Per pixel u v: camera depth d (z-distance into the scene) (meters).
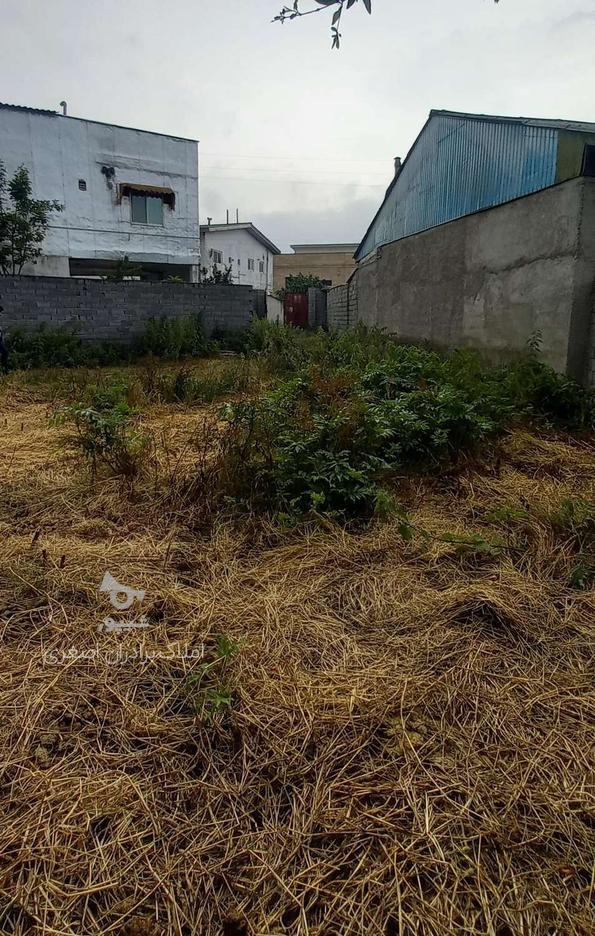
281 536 2.60
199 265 18.67
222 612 2.03
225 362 9.36
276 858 1.15
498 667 1.76
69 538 2.60
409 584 2.23
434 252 8.08
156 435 4.23
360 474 2.83
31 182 15.14
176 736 1.48
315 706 1.57
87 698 1.61
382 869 1.13
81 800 1.28
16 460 3.72
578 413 4.49
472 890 1.10
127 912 1.06
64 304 9.74
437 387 4.33
